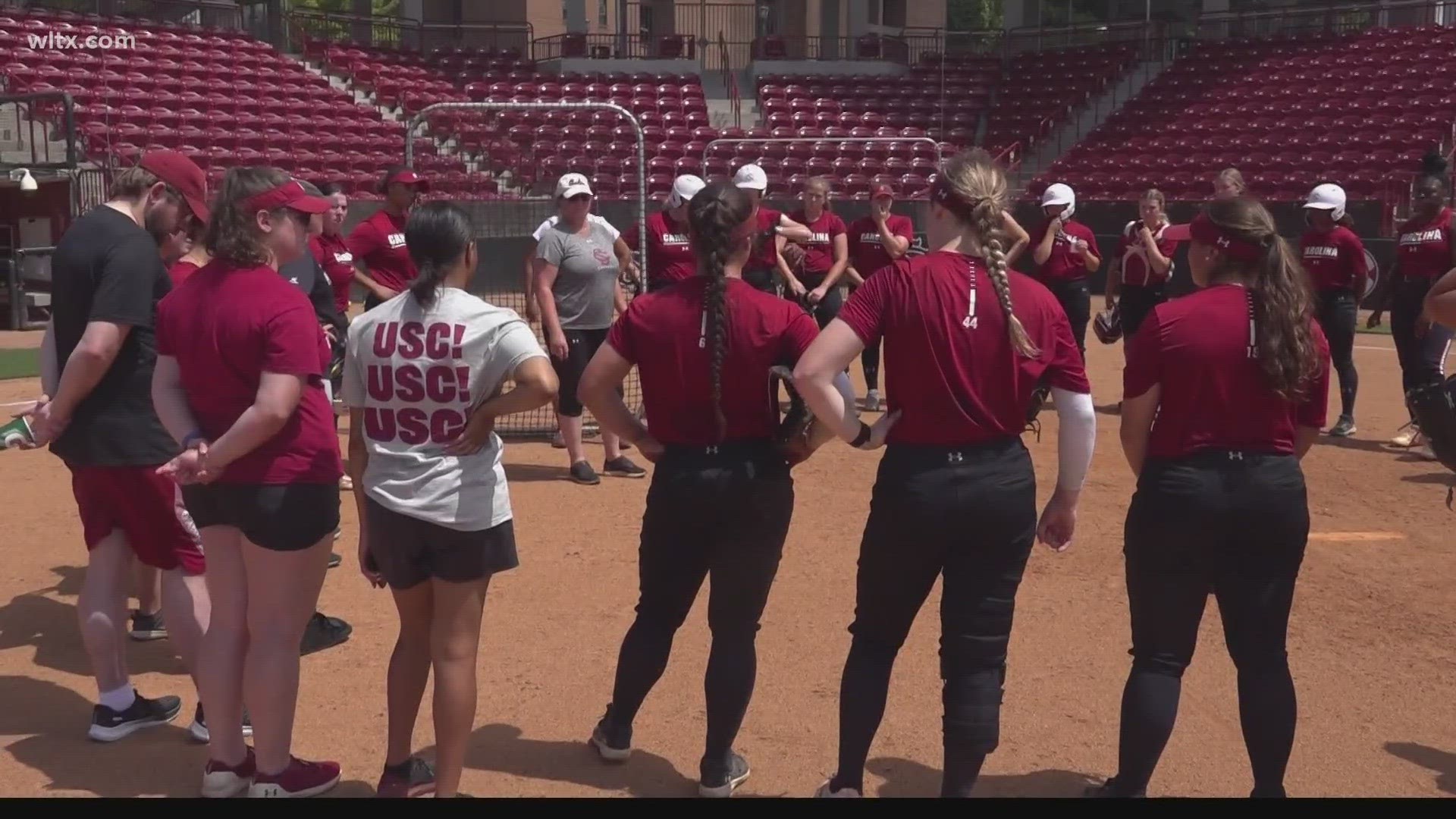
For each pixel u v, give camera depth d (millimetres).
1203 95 26391
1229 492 3576
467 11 33812
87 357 4094
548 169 23891
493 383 3711
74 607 5996
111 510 4414
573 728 4645
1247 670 3730
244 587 3918
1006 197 3662
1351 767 4348
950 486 3484
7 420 9938
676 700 4898
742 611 4004
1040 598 6105
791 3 36000
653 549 4023
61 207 16891
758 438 3932
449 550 3705
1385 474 8906
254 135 22109
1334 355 10172
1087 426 3617
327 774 4059
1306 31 29125
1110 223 21828
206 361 3703
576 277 8133
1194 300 3637
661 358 3848
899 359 3527
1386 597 6164
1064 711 4805
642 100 27422
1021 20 32688
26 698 4930
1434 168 10453
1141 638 3785
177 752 4445
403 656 3949
